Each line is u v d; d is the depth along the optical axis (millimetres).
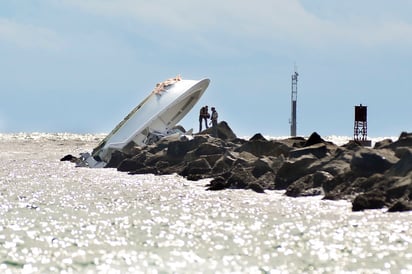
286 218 95812
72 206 109938
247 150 164250
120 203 113688
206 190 132750
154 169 172875
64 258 73062
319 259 71500
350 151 132750
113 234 85250
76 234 85188
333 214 97938
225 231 86812
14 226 90062
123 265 70438
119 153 197625
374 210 99062
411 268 67375
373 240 78875
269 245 78250
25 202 114625
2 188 136750
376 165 115938
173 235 84438
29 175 167625
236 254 74312
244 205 109500
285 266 69312
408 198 100438
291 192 120750
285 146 159875
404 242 77562
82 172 178625
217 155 163125
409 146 136250
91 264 70875
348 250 74688
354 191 113250
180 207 108312
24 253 75000
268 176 135125
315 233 84062
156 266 69938
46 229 88375
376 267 67938
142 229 88562
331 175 122188
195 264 70562
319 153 142250
